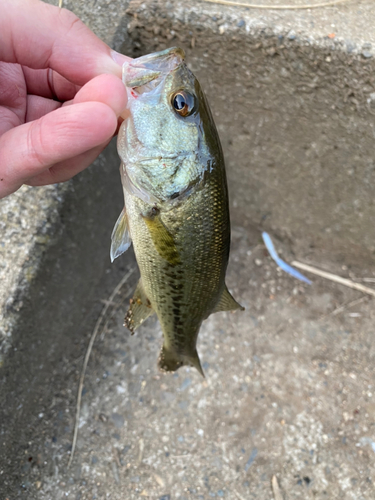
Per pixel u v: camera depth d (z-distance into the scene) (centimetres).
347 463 25
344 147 23
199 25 20
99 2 21
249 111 24
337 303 29
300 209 29
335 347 28
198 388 26
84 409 25
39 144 13
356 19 20
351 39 19
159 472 24
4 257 20
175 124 15
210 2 20
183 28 21
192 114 15
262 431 25
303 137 24
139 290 19
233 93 23
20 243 20
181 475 24
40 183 18
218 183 16
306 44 19
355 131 22
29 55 16
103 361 26
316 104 22
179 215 16
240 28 20
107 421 25
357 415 26
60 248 22
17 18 15
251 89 22
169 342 20
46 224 20
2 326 19
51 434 24
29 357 22
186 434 25
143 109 15
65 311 24
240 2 20
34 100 18
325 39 19
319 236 30
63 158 14
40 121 13
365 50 19
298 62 20
